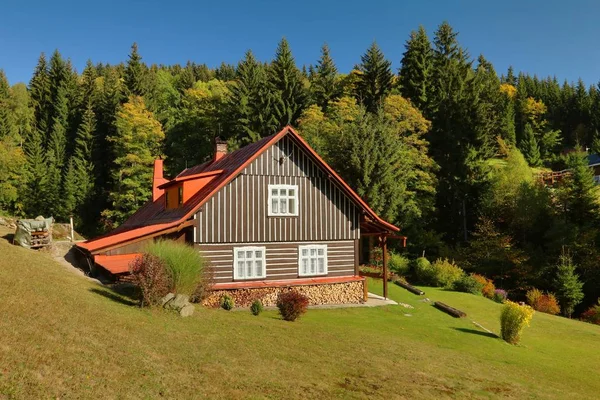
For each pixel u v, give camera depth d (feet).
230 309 65.51
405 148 150.41
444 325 70.13
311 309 73.77
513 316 64.08
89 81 246.68
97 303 45.44
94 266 74.79
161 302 49.73
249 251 75.31
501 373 46.98
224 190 73.87
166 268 52.34
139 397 25.40
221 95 220.43
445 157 175.63
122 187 187.01
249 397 28.89
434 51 223.10
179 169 202.59
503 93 310.24
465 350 55.62
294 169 79.20
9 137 213.25
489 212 157.17
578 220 141.69
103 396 24.35
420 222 151.43
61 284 50.29
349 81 220.84
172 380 29.01
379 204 125.08
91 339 32.94
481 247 139.13
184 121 216.54
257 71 207.10
